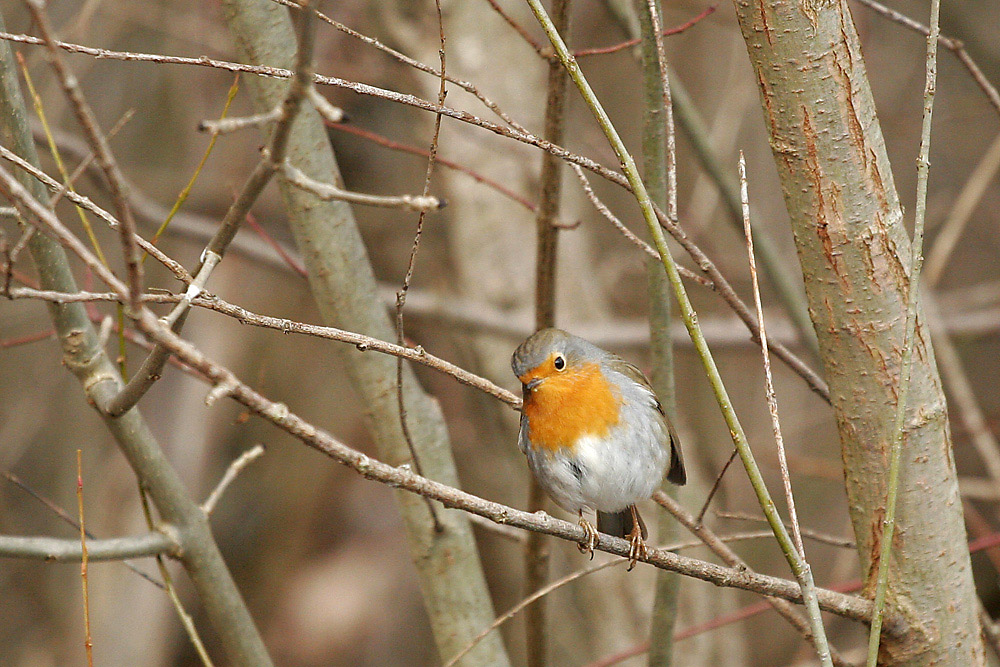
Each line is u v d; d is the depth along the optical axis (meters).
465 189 12.73
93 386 5.75
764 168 15.05
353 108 14.07
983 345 16.42
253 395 3.79
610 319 13.08
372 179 14.17
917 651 5.25
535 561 6.84
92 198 11.53
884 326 5.12
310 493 15.87
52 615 13.20
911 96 16.64
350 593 15.66
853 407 5.23
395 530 16.38
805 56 5.01
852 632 13.59
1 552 5.25
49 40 3.10
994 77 16.05
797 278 14.09
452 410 14.29
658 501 5.75
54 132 9.80
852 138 5.05
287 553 15.78
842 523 15.15
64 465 13.43
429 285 13.96
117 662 12.88
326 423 15.66
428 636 15.77
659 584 6.68
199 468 13.94
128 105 13.75
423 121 12.69
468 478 14.36
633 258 14.25
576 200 13.25
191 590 14.19
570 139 13.74
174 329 4.48
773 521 4.43
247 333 15.15
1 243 3.93
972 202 10.23
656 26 5.17
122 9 12.53
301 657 15.24
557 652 13.14
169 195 13.45
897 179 16.64
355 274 6.75
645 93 6.06
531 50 12.71
